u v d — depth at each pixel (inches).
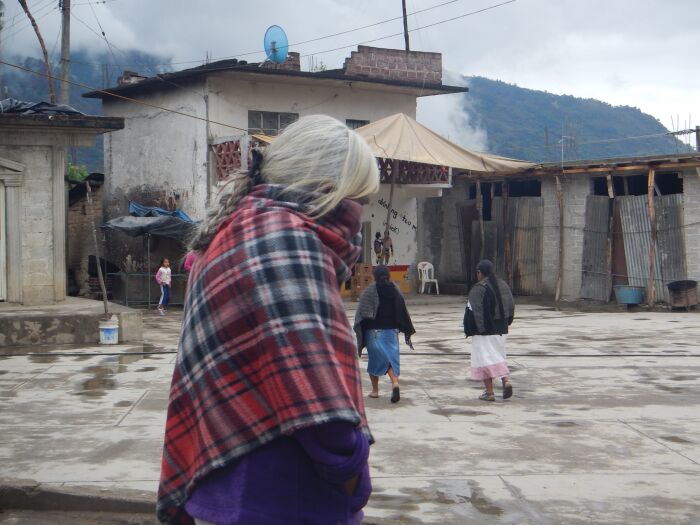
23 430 316.2
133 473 257.4
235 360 66.4
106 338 567.5
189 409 69.8
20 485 234.4
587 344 588.7
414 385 425.1
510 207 1068.5
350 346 68.6
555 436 313.3
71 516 229.6
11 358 505.4
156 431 314.7
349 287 1029.8
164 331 680.4
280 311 65.1
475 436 312.8
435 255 1174.3
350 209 72.7
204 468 66.8
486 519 219.8
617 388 415.2
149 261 946.7
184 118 1020.5
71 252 1113.4
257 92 1018.1
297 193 71.5
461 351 554.3
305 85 1049.5
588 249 982.4
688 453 288.5
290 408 63.2
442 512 225.3
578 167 971.9
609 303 960.3
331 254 69.7
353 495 69.5
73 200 1119.6
